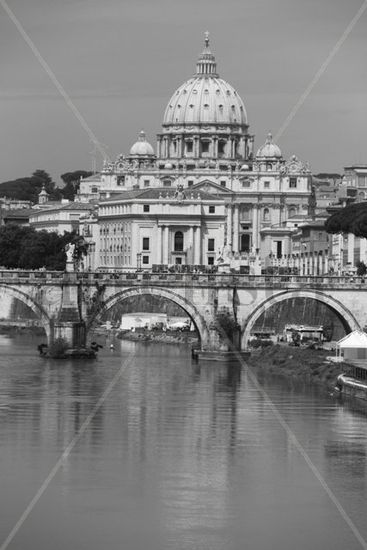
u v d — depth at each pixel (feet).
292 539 643.45
